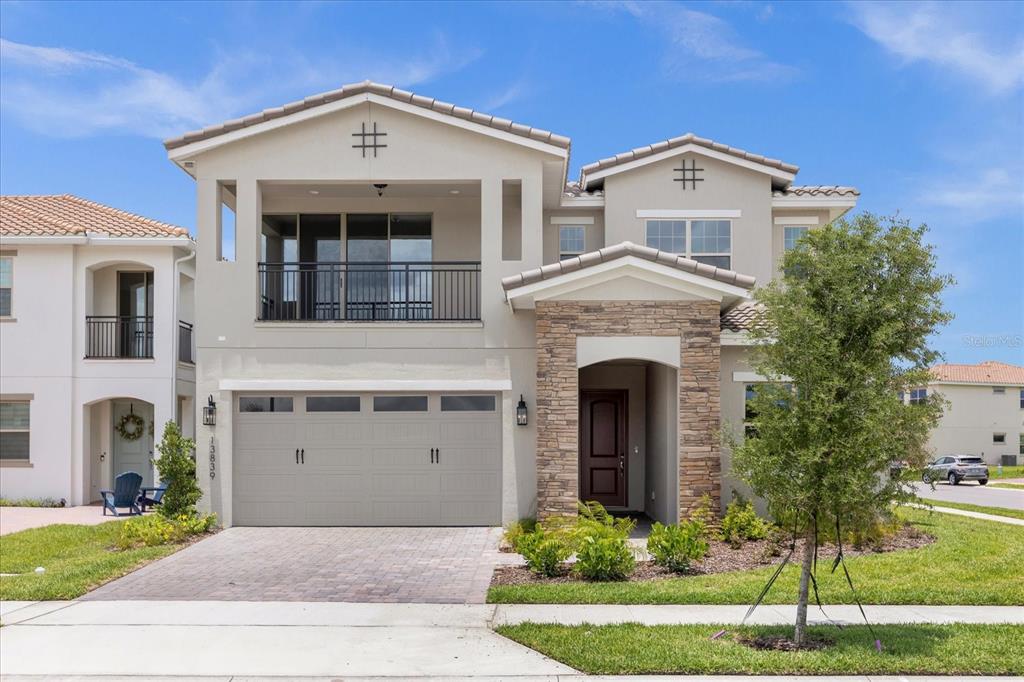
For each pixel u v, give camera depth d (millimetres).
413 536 14680
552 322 14430
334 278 18500
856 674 7484
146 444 22078
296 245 18719
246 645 8469
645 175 18875
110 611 9820
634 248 14172
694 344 14359
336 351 15727
